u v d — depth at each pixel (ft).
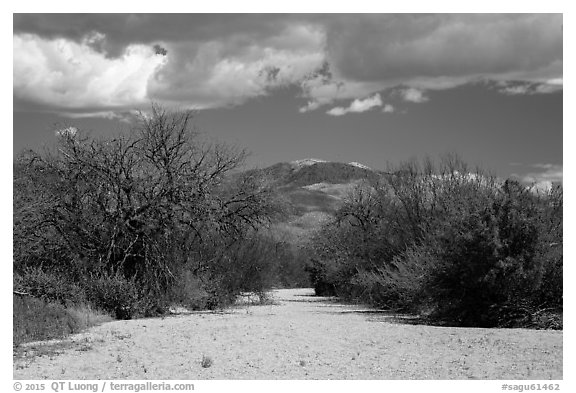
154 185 86.48
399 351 49.62
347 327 64.13
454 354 47.73
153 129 88.22
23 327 57.41
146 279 84.33
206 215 89.51
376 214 115.03
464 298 70.28
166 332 61.05
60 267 82.64
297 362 45.55
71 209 84.58
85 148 86.22
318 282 148.25
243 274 105.29
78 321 65.21
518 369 41.70
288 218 106.93
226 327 64.13
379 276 94.32
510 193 69.46
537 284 65.82
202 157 91.50
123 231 84.38
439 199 92.12
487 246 67.41
